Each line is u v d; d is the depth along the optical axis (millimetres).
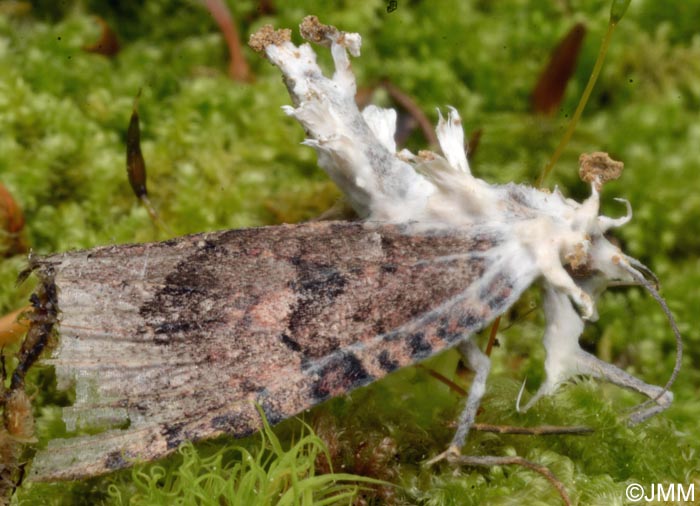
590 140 74
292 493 51
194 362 51
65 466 51
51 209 68
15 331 59
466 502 54
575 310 55
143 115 74
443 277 53
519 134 74
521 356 66
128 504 55
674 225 70
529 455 56
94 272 52
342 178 55
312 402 51
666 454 57
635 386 55
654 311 67
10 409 53
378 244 53
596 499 54
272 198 69
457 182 54
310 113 55
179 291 52
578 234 53
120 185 70
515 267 53
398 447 56
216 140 72
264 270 53
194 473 53
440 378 57
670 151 72
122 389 51
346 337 52
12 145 69
